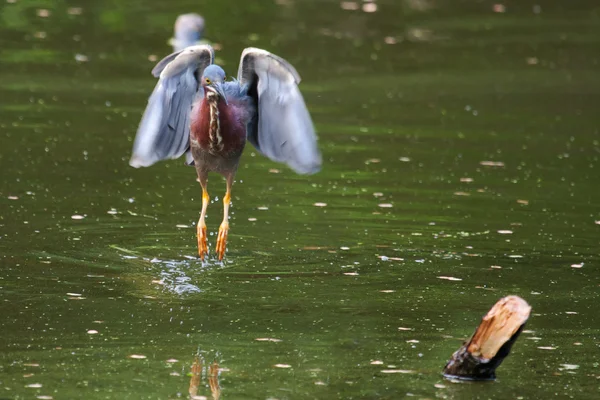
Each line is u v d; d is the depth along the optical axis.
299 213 14.17
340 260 12.52
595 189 15.64
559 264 12.59
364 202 14.73
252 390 9.01
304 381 9.23
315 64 23.03
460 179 15.93
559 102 20.83
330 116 19.27
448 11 29.06
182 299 11.18
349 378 9.32
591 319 10.98
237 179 15.70
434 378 9.41
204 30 24.66
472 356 9.34
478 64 23.67
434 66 23.34
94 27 25.03
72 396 8.76
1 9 26.08
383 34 26.08
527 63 23.89
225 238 11.93
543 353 10.12
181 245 12.81
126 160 16.17
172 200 14.52
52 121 17.91
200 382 9.14
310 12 27.77
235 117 11.00
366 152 17.17
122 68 21.72
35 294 11.12
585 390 9.23
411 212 14.35
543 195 15.29
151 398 8.78
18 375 9.16
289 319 10.73
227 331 10.37
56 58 22.23
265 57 10.47
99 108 18.84
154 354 9.74
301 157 10.70
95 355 9.66
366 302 11.27
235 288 11.57
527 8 29.95
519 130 18.81
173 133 11.30
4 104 18.78
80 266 11.98
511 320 9.20
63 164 15.74
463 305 11.26
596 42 25.95
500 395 9.09
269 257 12.55
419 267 12.36
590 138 18.42
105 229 13.20
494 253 12.91
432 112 19.83
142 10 26.94
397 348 10.09
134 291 11.34
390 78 22.23
